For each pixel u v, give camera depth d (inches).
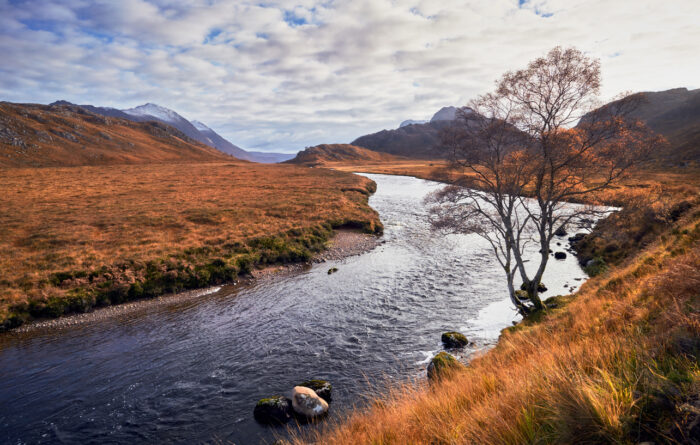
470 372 316.5
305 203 2048.5
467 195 704.4
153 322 722.8
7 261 934.4
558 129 569.0
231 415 428.5
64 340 646.5
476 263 1095.0
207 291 914.1
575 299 618.5
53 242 1133.7
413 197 2778.1
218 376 517.3
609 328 287.9
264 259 1133.1
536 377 160.6
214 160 7603.4
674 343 143.2
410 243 1402.6
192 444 384.2
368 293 865.5
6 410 447.2
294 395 422.3
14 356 588.7
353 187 2938.0
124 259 976.9
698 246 377.1
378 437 187.8
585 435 105.6
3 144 4670.3
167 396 470.6
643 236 872.3
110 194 2310.5
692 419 90.4
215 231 1365.7
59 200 2022.6
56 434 403.9
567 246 1229.1
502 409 148.9
